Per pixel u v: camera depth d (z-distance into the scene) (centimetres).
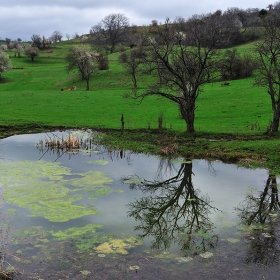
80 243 1053
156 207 1419
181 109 2992
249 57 6750
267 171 1933
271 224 1221
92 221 1227
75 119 3812
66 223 1199
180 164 2133
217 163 2155
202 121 3669
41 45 16025
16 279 856
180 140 2730
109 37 16162
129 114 4153
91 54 8906
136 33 16288
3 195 1459
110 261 952
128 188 1644
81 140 2697
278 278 876
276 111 2822
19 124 3369
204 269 917
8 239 1062
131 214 1312
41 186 1598
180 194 1598
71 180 1716
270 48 2845
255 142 2517
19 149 2502
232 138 2753
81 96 5572
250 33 10281
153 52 2798
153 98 5162
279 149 2280
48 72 9681
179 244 1069
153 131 3106
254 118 3734
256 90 5228
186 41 2920
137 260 962
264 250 1027
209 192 1582
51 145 2606
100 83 7962
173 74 2898
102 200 1452
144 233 1145
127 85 7594
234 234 1141
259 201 1457
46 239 1072
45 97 5475
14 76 9462
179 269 916
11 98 5328
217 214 1320
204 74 2950
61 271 897
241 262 955
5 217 1232
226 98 4919
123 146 2619
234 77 6850
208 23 2891
